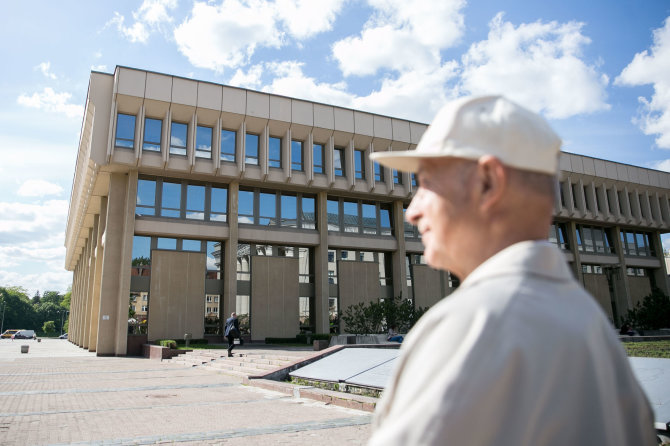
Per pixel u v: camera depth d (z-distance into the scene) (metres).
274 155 28.45
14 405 8.11
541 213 0.86
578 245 37.78
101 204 29.89
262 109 27.39
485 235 0.86
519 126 0.84
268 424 6.38
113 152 23.97
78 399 8.82
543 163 0.85
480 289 0.73
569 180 36.88
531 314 0.68
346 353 10.98
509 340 0.64
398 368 0.77
